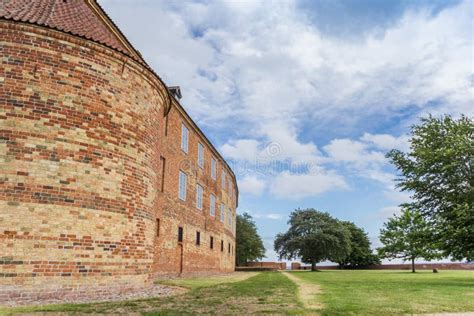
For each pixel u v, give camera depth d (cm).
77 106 1170
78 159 1148
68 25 1270
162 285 1616
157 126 1495
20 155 1062
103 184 1192
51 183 1091
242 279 2364
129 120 1307
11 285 994
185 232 2827
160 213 2320
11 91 1082
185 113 2769
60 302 979
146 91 1405
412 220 4428
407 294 1308
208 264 3528
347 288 1598
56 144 1116
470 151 2259
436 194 2416
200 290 1395
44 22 1193
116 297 1105
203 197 3378
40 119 1104
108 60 1265
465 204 2125
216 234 3891
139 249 1290
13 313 782
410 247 4397
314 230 6112
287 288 1523
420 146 2466
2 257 995
